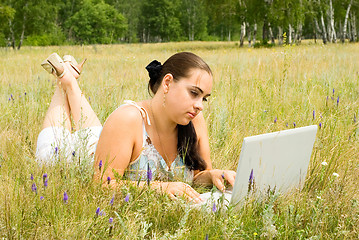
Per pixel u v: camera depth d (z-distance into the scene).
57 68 3.60
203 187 2.93
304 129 2.75
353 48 23.81
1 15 38.09
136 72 9.75
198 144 3.05
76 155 2.84
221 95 5.98
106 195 2.52
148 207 2.43
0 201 2.50
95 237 2.21
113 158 2.64
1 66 13.44
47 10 43.97
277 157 2.65
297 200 2.65
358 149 3.81
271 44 40.66
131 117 2.66
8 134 4.02
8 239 2.20
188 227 2.36
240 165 2.43
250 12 41.00
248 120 4.75
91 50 25.50
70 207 2.43
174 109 2.58
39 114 5.00
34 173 2.86
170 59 2.61
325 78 7.60
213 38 99.31
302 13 40.81
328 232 2.43
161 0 89.81
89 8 71.25
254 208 2.56
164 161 2.83
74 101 3.66
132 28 86.94
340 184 2.86
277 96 6.01
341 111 5.11
